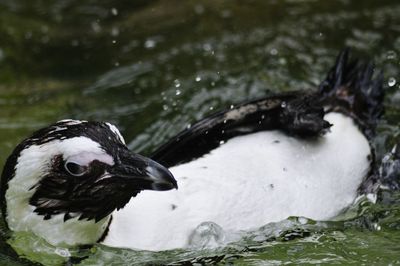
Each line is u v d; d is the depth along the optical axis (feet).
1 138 43.01
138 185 26.78
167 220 29.14
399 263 29.09
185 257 28.91
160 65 50.93
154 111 44.21
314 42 51.39
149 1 61.41
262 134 33.12
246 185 30.50
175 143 32.30
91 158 26.71
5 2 62.80
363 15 54.13
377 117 35.99
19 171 27.61
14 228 28.91
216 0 59.26
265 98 33.12
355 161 33.24
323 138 33.01
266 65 48.78
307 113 32.24
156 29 56.65
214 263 29.14
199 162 31.35
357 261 29.43
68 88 49.49
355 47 50.01
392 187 34.35
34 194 27.78
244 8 57.52
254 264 29.19
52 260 28.96
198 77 47.78
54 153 27.04
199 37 54.39
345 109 34.88
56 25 59.11
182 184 30.04
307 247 30.27
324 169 32.17
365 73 36.17
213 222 29.37
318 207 31.40
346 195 32.48
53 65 53.01
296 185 31.22
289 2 57.52
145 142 40.75
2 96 49.06
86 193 27.14
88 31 57.82
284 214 30.63
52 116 45.68
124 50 54.13
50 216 28.09
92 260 28.84
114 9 60.90
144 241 28.78
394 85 44.01
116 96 47.37
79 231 28.43
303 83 45.98
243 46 52.03
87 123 27.53
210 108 43.55
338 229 31.27
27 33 57.72
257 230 30.07
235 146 32.32
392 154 35.55
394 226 31.91
